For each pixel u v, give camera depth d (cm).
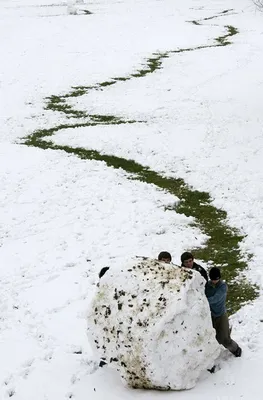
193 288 704
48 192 1653
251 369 748
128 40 4134
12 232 1405
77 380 770
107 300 724
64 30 4484
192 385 702
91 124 2377
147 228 1372
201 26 4741
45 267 1200
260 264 1144
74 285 1105
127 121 2377
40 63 3475
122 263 755
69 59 3572
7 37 4200
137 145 2038
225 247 1259
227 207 1474
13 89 2950
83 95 2839
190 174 1736
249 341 837
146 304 692
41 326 948
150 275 722
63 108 2655
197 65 3306
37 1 6800
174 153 1930
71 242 1322
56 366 814
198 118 2305
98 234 1356
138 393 707
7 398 750
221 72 3091
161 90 2830
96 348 734
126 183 1706
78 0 6469
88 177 1762
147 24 4794
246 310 952
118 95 2800
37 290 1095
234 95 2603
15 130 2358
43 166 1881
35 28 4544
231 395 687
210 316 710
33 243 1330
